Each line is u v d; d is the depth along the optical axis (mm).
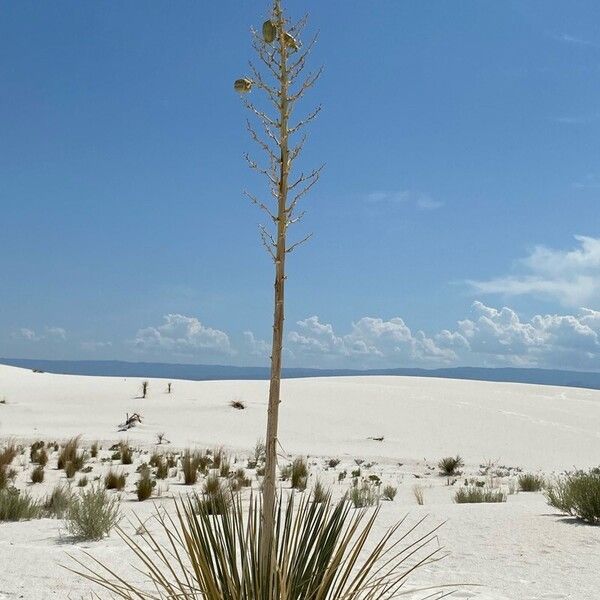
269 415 3076
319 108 3104
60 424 34812
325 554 3273
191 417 38062
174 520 10000
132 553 7379
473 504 11625
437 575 6586
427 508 10938
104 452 25203
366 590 5156
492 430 36500
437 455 29672
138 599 5301
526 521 9445
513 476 23562
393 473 23453
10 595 5543
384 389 49375
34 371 64188
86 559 7043
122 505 12852
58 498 11992
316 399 44219
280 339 3084
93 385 50812
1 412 38219
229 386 51781
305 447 30125
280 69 3113
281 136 3102
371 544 7922
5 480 15383
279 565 3115
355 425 36594
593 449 32812
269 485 3064
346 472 21547
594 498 9242
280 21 3123
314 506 3438
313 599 3135
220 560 3229
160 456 21938
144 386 45156
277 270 3090
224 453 26234
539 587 6203
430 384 59969
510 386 60375
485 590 6035
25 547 7684
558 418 40906
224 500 3662
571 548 7859
